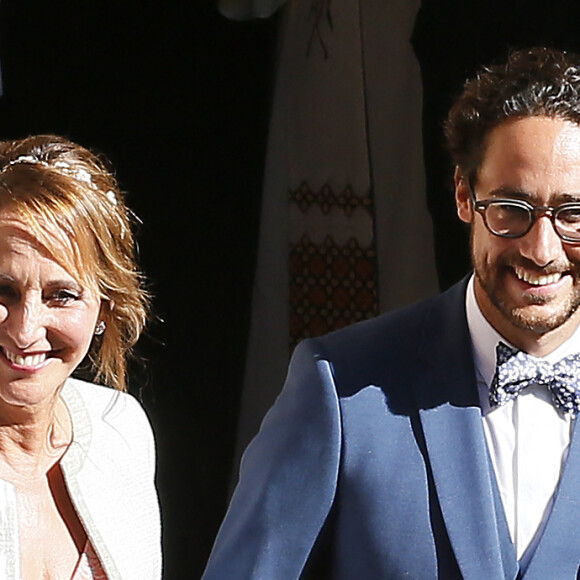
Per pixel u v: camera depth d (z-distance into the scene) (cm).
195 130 1269
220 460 1351
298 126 1452
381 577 728
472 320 770
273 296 1443
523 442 743
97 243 652
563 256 679
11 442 688
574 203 672
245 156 1297
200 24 1249
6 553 654
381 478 736
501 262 695
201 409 1336
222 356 1330
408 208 1470
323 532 753
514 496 737
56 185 634
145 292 783
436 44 1316
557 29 1253
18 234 628
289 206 1455
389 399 754
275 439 764
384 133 1463
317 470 743
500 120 688
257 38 1283
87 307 662
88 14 1201
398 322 795
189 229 1291
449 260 1383
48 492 703
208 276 1309
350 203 1469
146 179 1261
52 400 686
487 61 1284
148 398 1323
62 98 1202
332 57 1447
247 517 759
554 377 735
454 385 756
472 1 1285
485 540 715
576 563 716
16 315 638
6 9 1168
